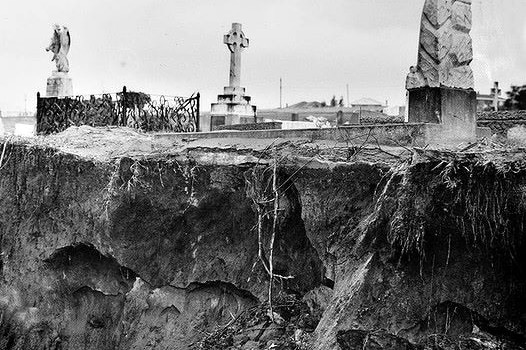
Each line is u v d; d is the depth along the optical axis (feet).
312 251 32.83
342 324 26.53
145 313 37.47
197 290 37.09
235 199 35.14
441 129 33.19
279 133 38.47
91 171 38.52
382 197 27.35
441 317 26.40
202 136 42.22
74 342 40.06
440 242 26.16
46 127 63.21
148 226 36.91
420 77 34.47
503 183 24.20
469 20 35.32
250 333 32.81
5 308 42.11
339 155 31.32
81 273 40.24
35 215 41.63
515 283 25.54
